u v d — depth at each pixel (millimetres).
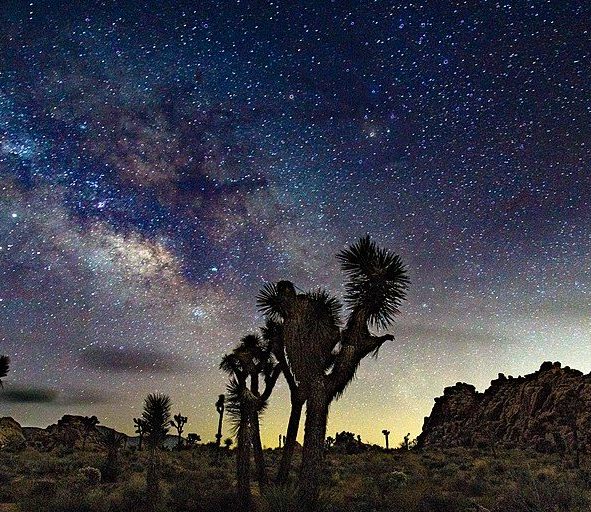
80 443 68500
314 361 12086
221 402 45469
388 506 17141
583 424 59719
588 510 11453
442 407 95688
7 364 20562
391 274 11938
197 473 27625
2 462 32438
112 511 16672
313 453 11281
